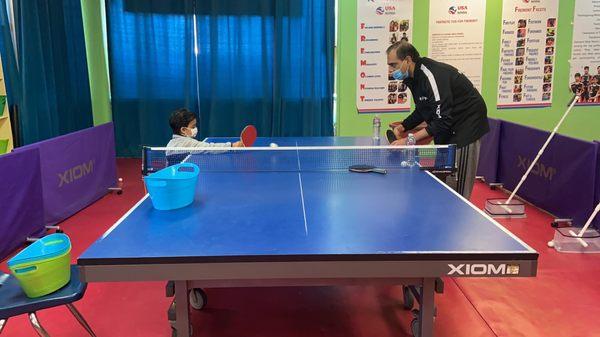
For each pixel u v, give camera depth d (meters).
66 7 5.75
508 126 4.71
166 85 6.32
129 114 6.43
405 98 6.03
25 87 4.95
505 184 4.81
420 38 5.89
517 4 5.85
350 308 2.55
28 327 2.39
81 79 6.10
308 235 1.68
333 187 2.33
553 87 6.09
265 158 3.05
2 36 4.78
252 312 2.52
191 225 1.79
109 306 2.59
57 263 1.85
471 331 2.31
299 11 6.03
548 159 4.04
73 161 4.12
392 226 1.76
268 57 6.21
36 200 3.51
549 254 3.21
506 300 2.61
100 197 4.64
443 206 2.01
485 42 5.92
